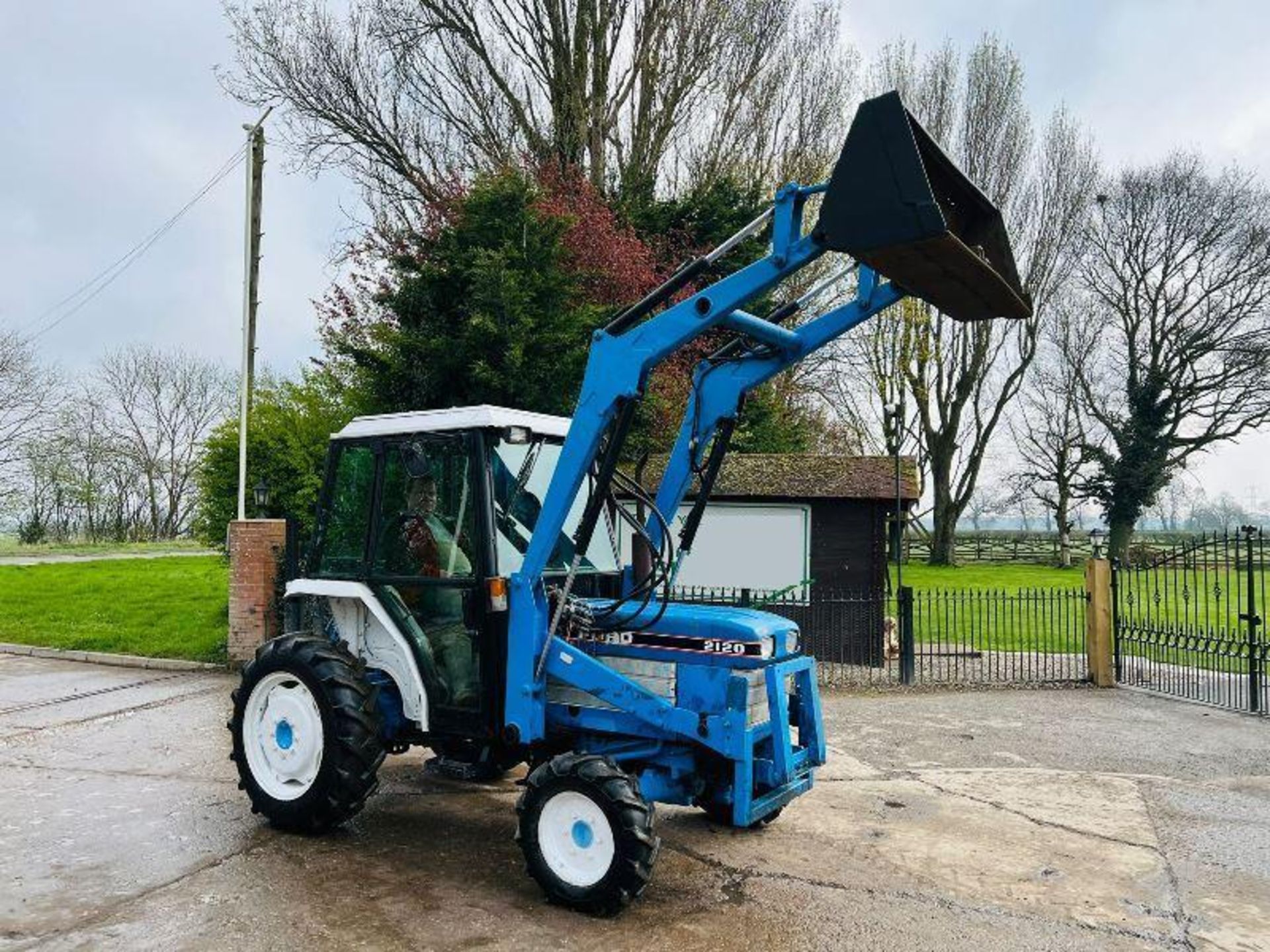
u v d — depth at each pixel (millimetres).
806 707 5387
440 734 5473
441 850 5352
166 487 40469
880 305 4883
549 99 21312
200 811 5980
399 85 19953
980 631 15773
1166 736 8586
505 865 5133
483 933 4289
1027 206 30156
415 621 5566
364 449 5832
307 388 13781
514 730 5078
